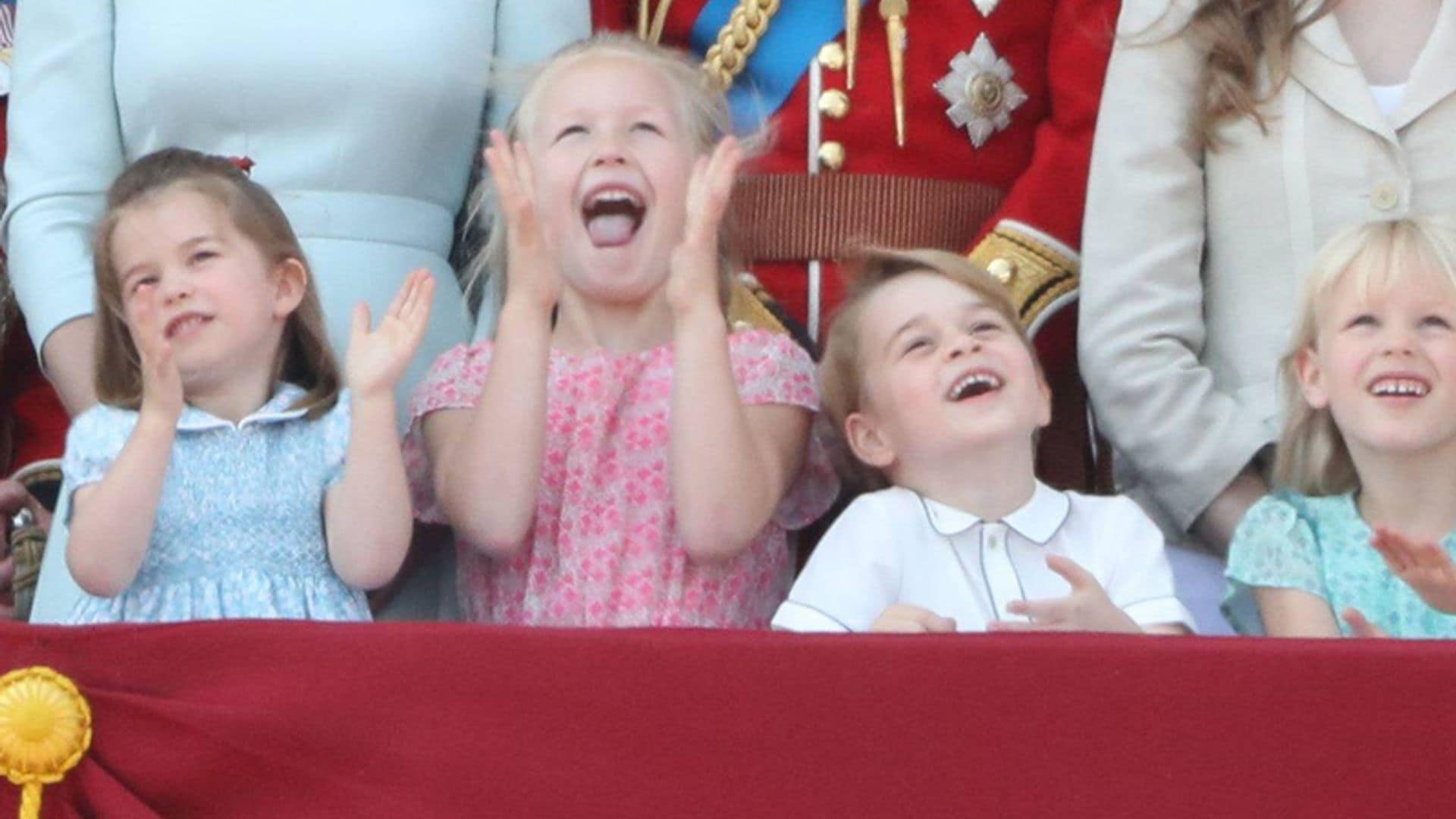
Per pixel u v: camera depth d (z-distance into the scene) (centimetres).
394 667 827
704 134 1154
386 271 1191
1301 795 795
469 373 1130
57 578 1118
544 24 1255
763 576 1114
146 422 993
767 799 810
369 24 1200
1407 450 1026
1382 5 1184
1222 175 1186
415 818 819
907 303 1064
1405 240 1033
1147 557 1048
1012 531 1050
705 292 1048
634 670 818
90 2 1234
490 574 1104
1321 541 1056
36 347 1220
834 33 1245
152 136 1213
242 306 1059
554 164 1123
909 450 1059
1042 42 1261
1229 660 802
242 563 1033
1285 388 1078
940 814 805
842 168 1227
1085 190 1220
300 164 1195
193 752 829
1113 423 1168
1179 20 1202
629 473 1104
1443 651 796
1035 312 1189
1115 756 802
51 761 824
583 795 815
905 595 1036
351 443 1023
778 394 1111
